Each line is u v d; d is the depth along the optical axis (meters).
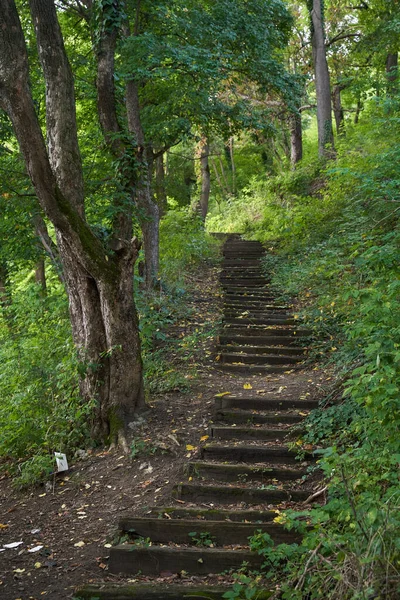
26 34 10.84
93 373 7.20
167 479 6.01
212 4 12.10
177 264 15.08
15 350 9.18
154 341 10.24
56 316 9.94
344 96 27.20
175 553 4.62
